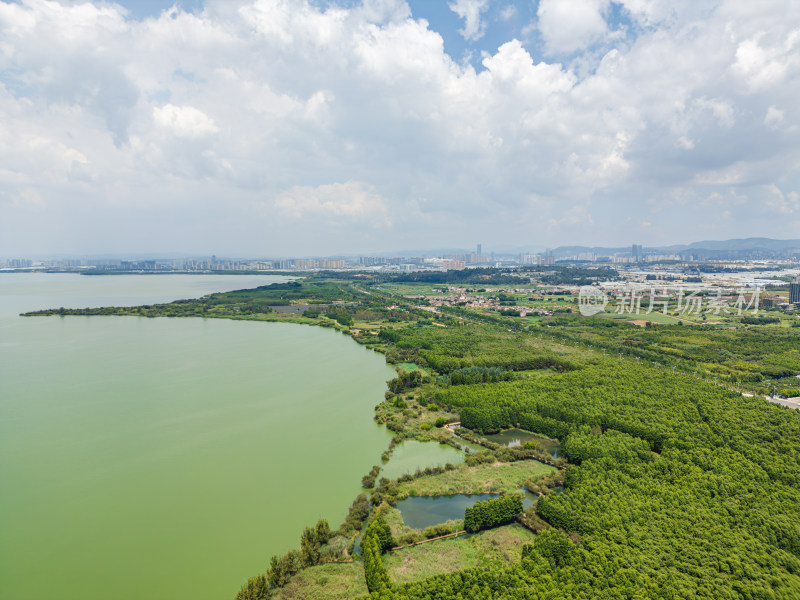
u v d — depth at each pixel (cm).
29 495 12044
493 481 12606
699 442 13488
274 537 10394
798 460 12319
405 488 12238
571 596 8062
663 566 8731
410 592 8238
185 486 12488
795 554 9150
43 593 8738
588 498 10869
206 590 8825
